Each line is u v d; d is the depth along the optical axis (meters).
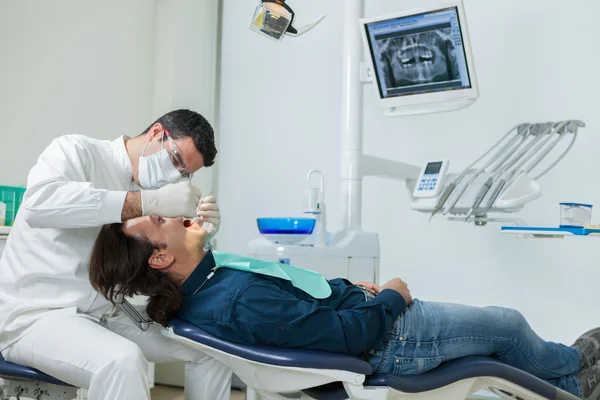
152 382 3.41
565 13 3.14
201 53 3.74
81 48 3.14
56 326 1.72
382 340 1.73
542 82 3.17
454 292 3.31
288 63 3.69
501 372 1.75
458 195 2.68
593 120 3.07
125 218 1.71
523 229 2.46
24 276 1.82
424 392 1.71
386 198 3.47
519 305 3.19
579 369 2.03
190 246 1.73
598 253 3.04
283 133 3.69
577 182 3.09
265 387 1.68
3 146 2.75
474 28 3.31
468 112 3.32
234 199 3.78
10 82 2.79
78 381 1.64
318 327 1.57
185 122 2.00
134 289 1.70
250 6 3.77
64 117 3.04
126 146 2.05
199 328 1.66
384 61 2.70
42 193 1.71
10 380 1.86
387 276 3.46
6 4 2.78
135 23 3.46
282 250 2.54
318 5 3.64
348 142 2.80
